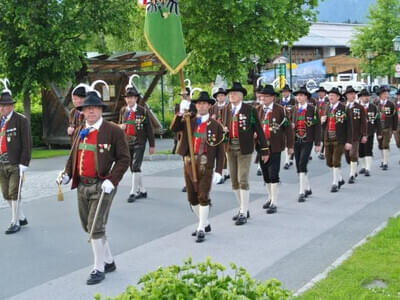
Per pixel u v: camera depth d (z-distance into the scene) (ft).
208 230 26.76
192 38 55.47
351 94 40.09
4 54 61.21
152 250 24.17
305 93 34.14
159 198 35.37
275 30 55.77
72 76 63.98
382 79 144.05
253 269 21.09
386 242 22.90
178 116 25.49
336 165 36.37
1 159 27.84
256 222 28.53
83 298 18.95
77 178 20.93
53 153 62.13
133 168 34.58
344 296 17.02
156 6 25.29
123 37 72.90
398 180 40.40
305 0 59.41
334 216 29.40
